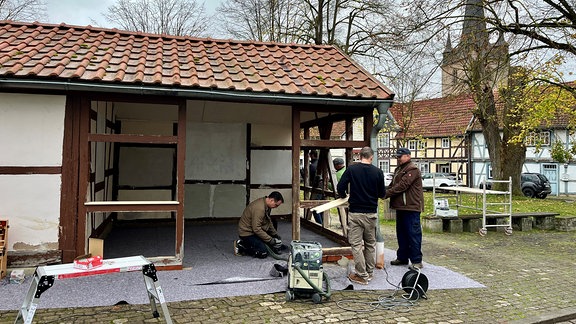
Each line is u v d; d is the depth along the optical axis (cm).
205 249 680
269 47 769
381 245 609
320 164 792
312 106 596
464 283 552
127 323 384
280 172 1006
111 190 855
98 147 690
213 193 963
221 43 755
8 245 503
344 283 523
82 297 444
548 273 636
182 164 552
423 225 1130
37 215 512
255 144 991
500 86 1505
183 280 510
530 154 3091
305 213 911
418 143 3531
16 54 545
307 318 411
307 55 749
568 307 471
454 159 3312
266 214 645
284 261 596
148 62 594
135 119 904
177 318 401
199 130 959
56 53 573
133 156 904
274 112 890
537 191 2550
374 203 532
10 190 506
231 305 439
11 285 471
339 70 685
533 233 1113
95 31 712
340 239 701
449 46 1322
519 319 427
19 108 511
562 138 2922
